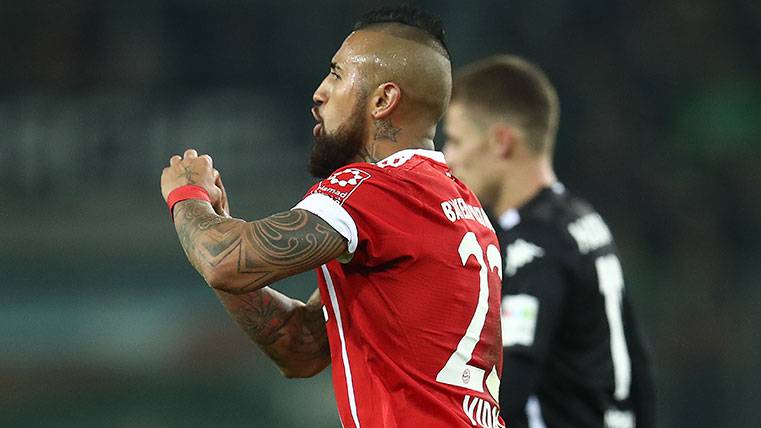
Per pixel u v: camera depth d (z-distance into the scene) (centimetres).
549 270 1316
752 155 4119
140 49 4147
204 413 3250
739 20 4344
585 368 1357
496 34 4178
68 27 4128
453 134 1438
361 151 951
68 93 4053
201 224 882
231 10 4209
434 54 948
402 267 901
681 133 4197
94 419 3212
